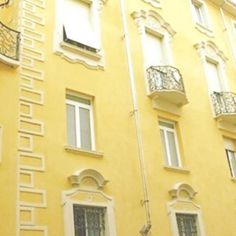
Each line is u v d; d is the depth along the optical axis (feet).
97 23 52.90
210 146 57.88
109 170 43.32
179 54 63.36
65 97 44.52
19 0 46.62
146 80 54.19
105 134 45.34
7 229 33.30
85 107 46.47
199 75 64.49
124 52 53.98
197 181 52.70
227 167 58.44
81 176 40.24
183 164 52.80
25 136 38.78
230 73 72.13
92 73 48.21
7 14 47.06
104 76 49.24
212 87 67.10
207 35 72.64
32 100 41.14
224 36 77.36
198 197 51.52
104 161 43.42
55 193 38.09
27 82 41.81
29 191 36.52
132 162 46.01
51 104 42.47
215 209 52.85
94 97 46.88
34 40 45.09
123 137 46.85
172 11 68.03
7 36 41.32
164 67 56.34
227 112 61.82
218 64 70.38
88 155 42.39
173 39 63.98
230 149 62.59
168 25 63.21
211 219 51.49
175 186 48.57
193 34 69.31
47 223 36.37
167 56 60.49
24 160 37.63
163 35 62.03
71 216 38.01
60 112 42.70
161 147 50.44
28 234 34.81
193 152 54.70
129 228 41.91
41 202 36.86
